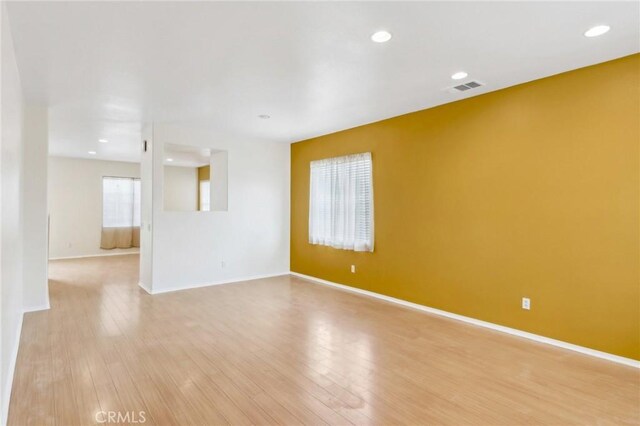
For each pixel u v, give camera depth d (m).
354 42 2.70
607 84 3.04
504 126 3.70
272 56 2.93
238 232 6.11
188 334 3.60
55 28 2.45
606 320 3.05
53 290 5.41
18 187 3.31
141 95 3.88
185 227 5.54
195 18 2.34
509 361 3.00
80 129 5.50
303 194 6.41
